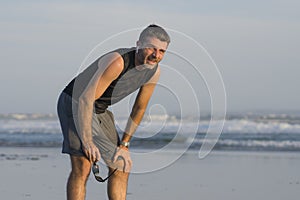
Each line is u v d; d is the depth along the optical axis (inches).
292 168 1205.1
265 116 2783.0
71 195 582.9
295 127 2161.7
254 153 1533.0
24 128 2237.9
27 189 896.3
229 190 925.2
